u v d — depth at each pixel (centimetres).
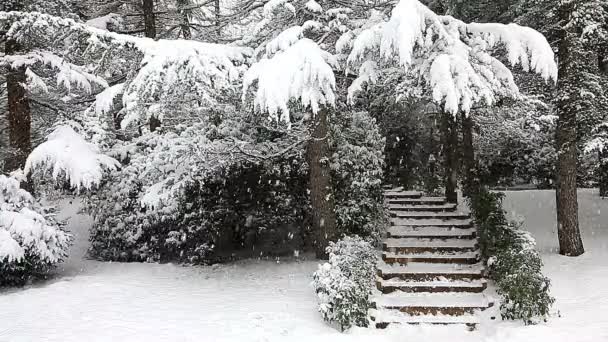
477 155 2084
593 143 1089
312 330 773
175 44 921
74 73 1169
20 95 1229
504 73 913
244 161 1264
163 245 1365
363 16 1149
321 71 845
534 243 963
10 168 1238
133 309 878
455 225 1261
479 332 818
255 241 1498
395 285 970
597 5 1143
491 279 998
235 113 1205
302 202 1381
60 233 1133
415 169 1814
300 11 1120
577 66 1155
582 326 760
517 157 2166
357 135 1338
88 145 1170
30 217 1080
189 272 1207
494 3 1329
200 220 1324
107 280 1098
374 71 941
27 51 1237
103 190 1424
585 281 982
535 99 1120
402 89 1006
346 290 786
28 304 910
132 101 913
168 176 1173
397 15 798
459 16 1329
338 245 991
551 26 1192
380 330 816
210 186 1325
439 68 806
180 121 1384
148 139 1384
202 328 778
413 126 1756
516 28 898
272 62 864
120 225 1388
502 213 1105
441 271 1013
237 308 881
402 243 1160
